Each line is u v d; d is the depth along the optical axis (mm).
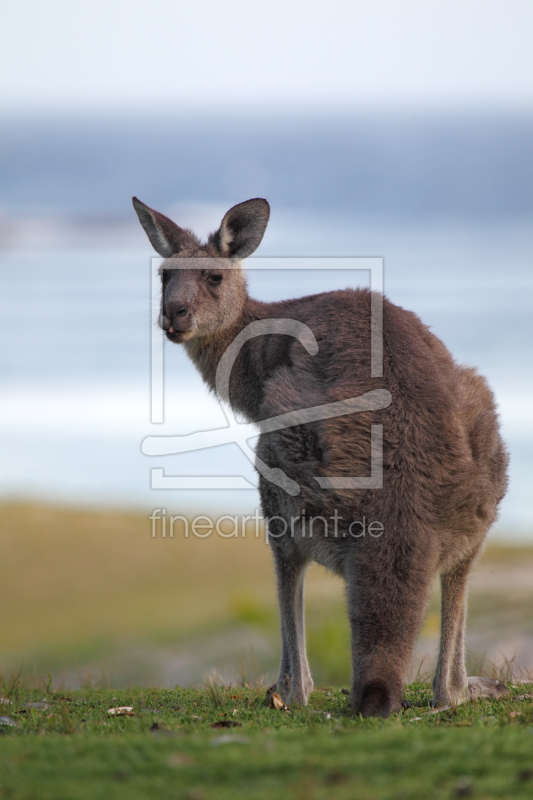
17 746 12789
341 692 21094
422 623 16422
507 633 33188
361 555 16625
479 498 17406
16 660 36000
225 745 12297
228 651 35812
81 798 10398
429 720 15781
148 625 39938
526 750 11812
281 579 18812
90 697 20891
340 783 10742
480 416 18438
